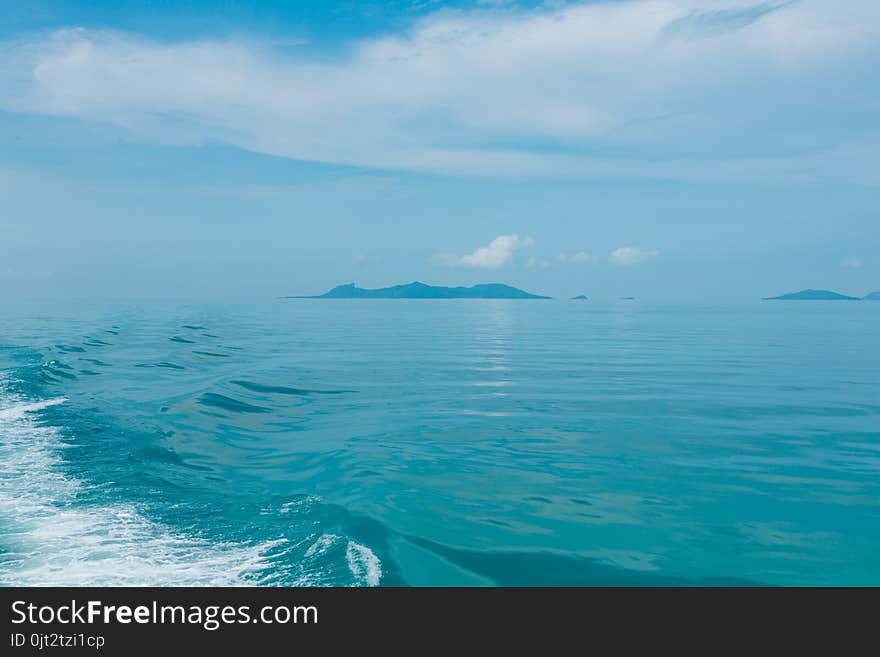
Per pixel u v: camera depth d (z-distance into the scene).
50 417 16.69
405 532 8.88
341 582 7.38
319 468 12.51
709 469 12.34
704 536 9.02
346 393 21.95
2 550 8.22
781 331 58.59
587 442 14.55
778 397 20.72
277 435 15.66
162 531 8.96
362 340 47.12
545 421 16.92
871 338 49.41
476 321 81.25
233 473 12.20
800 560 8.28
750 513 9.93
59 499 10.38
